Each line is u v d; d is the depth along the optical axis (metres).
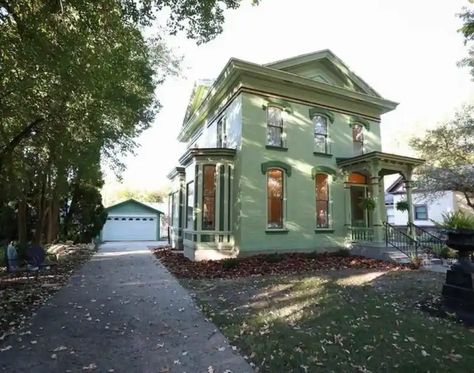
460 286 6.09
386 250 13.20
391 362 4.03
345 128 16.02
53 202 18.34
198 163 13.73
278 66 14.26
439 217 24.34
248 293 7.83
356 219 15.80
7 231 18.89
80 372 3.87
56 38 5.84
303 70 15.27
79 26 5.76
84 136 10.99
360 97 16.11
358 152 16.38
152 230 30.47
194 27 7.93
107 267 12.28
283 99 14.41
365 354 4.26
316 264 11.98
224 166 13.79
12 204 18.17
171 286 8.78
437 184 19.56
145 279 9.80
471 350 4.41
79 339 4.92
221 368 3.96
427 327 5.29
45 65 6.41
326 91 15.27
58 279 9.80
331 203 15.09
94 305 6.85
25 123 9.43
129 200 29.95
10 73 6.84
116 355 4.36
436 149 19.97
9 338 4.95
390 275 10.04
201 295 7.75
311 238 14.38
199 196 13.56
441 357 4.18
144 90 12.88
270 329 5.21
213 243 13.27
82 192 21.86
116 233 29.41
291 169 14.20
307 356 4.21
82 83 7.00
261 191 13.46
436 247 13.62
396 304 6.71
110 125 12.62
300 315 5.93
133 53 8.68
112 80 7.57
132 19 7.28
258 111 13.77
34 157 12.45
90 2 5.73
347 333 4.96
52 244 17.08
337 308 6.24
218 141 16.30
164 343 4.77
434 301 6.76
